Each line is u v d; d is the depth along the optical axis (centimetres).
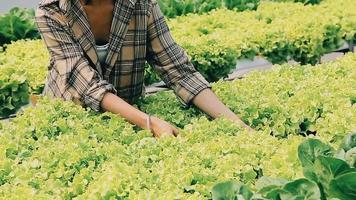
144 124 313
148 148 286
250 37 507
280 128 321
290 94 356
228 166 263
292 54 523
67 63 326
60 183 263
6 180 272
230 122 309
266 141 287
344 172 227
